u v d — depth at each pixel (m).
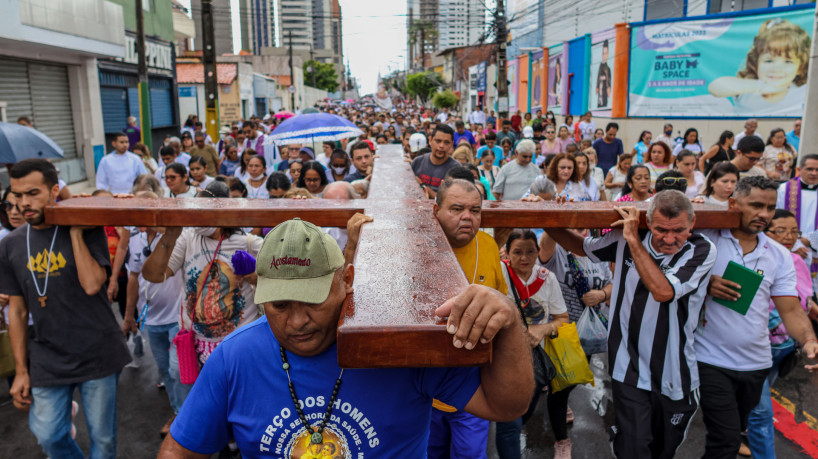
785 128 15.26
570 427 4.66
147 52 22.62
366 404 1.62
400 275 1.62
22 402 3.45
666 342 3.10
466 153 7.69
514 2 40.62
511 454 3.68
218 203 3.01
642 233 3.23
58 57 15.62
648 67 18.33
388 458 1.65
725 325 3.40
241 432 1.67
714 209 3.29
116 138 10.03
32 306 3.35
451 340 1.31
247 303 3.94
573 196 6.54
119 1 19.95
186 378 3.90
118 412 4.91
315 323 1.53
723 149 9.97
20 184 2.97
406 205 2.87
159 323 4.61
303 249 1.49
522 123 22.86
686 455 4.26
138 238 4.88
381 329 1.29
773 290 3.48
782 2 19.91
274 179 5.80
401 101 95.31
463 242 2.97
